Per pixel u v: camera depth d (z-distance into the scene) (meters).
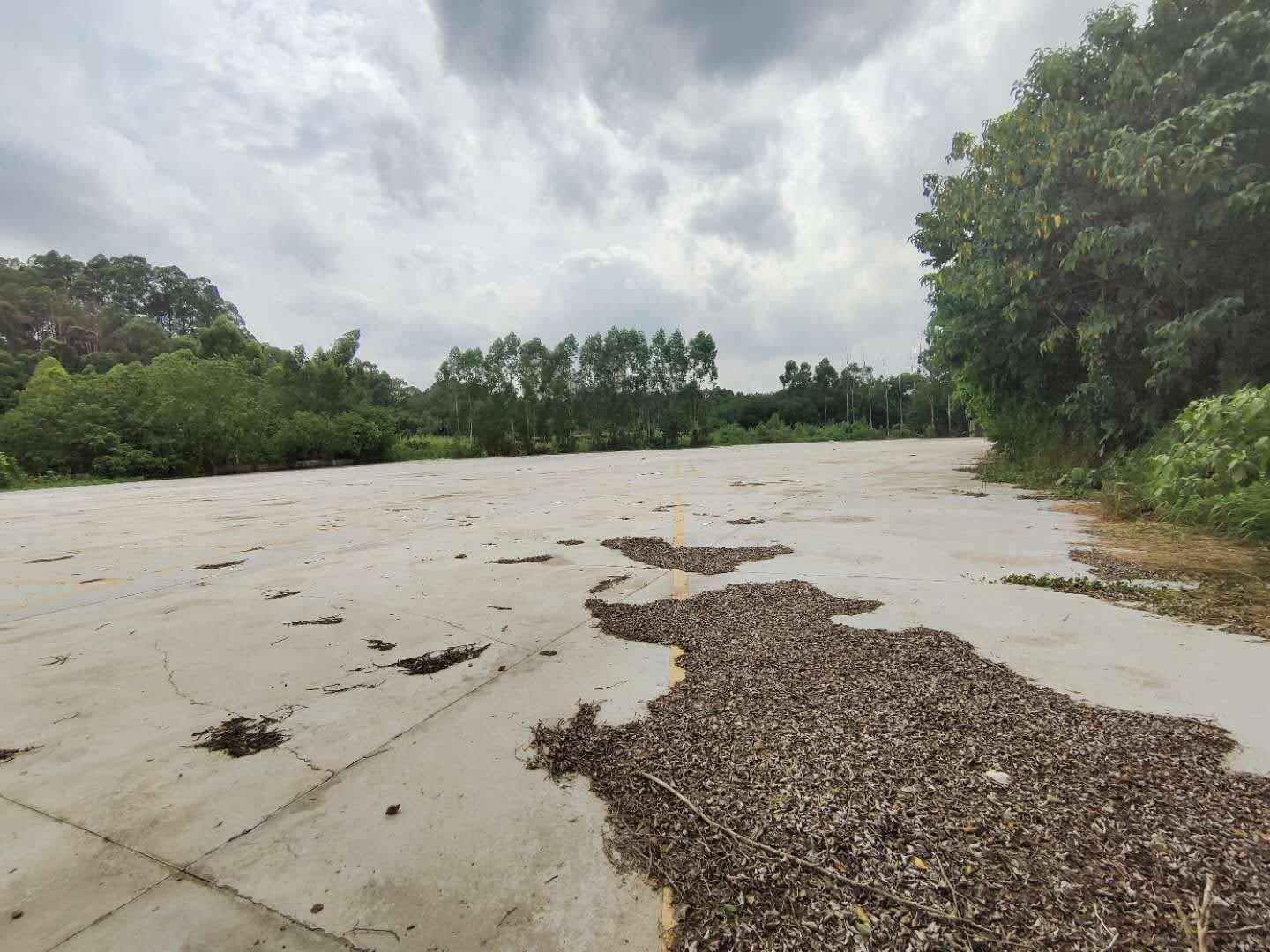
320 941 1.18
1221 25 5.75
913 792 1.54
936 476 10.21
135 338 43.69
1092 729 1.81
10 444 18.92
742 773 1.67
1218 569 3.57
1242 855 1.27
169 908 1.28
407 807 1.62
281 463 23.89
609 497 8.89
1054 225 6.93
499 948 1.16
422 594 3.74
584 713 2.11
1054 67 7.01
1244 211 5.69
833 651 2.50
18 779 1.81
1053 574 3.65
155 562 5.09
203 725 2.12
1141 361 7.08
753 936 1.14
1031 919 1.14
